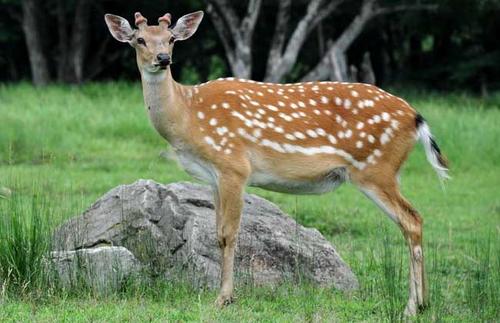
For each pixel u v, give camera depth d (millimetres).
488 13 43719
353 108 11023
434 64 46188
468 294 11336
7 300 10430
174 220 11906
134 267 11156
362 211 18578
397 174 11094
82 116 28906
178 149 10969
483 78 43062
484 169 24672
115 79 49594
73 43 44375
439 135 26328
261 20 46750
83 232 12039
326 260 12023
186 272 11406
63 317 9852
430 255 14625
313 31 47438
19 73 49938
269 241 11945
